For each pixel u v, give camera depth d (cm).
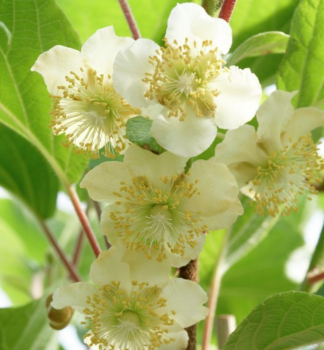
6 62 42
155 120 37
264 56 48
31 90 43
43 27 41
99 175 37
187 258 38
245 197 45
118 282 39
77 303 39
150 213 38
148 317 39
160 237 38
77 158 44
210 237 46
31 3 41
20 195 49
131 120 37
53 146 44
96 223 60
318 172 42
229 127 38
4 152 48
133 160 37
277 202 40
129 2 49
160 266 38
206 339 43
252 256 56
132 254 38
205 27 38
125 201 38
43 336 47
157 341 38
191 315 38
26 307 46
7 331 46
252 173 40
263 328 38
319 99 45
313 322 37
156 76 37
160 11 49
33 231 65
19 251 63
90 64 39
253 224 46
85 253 59
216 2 40
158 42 49
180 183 37
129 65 37
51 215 49
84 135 39
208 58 38
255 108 38
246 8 49
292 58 44
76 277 47
